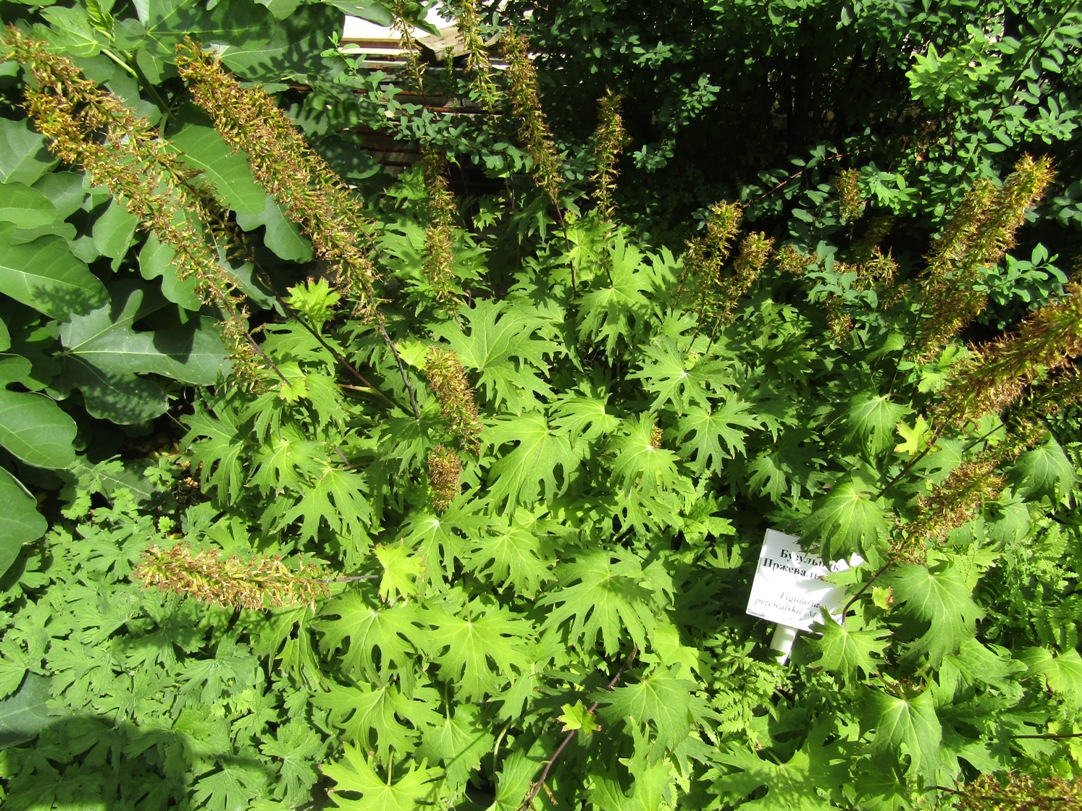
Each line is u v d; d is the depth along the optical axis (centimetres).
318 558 319
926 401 292
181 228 263
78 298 342
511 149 355
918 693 257
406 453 291
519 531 295
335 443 320
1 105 358
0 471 323
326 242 271
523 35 369
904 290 306
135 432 408
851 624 266
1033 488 271
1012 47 311
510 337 320
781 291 386
